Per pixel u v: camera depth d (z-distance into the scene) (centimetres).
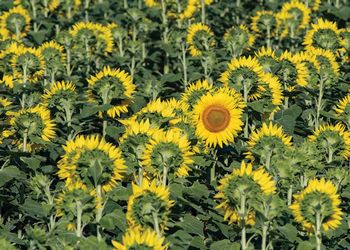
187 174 343
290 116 417
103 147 331
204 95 382
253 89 407
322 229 323
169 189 337
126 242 302
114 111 399
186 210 356
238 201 322
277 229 327
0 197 365
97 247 310
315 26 516
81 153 327
